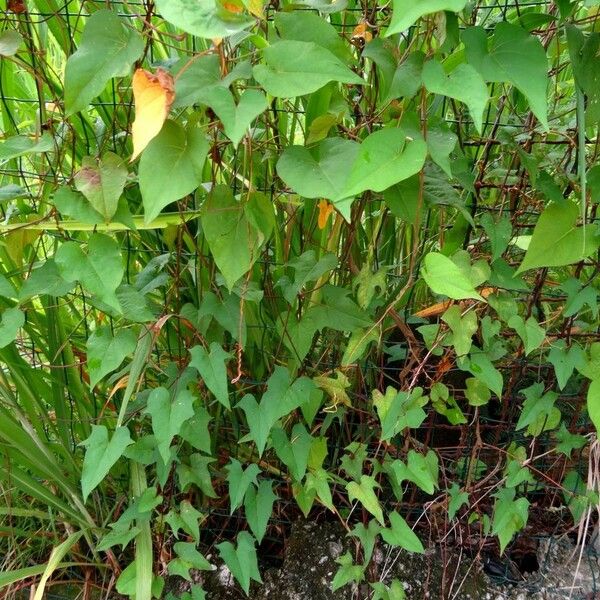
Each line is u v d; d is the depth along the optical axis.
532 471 0.82
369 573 0.77
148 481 0.81
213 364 0.61
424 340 0.72
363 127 0.62
